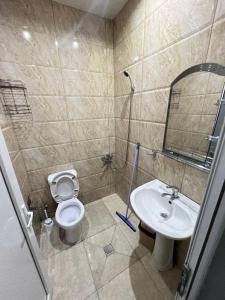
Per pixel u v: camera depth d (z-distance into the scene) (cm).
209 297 42
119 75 176
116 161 226
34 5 131
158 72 121
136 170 179
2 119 124
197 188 105
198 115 98
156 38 116
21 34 133
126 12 144
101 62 177
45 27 140
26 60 140
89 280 127
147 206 126
